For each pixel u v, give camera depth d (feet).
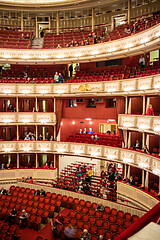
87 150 63.00
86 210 44.01
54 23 96.17
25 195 52.54
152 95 50.70
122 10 84.12
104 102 63.87
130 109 57.62
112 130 72.13
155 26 49.32
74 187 54.13
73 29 91.97
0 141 66.13
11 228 38.58
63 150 66.64
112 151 57.52
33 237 39.50
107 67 71.10
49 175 65.41
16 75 74.90
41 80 70.79
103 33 78.18
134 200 46.01
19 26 96.78
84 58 67.67
